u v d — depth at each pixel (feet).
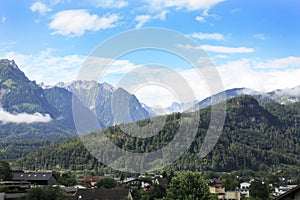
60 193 237.45
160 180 258.16
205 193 111.04
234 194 330.95
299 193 80.59
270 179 543.80
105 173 409.90
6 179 304.09
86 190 269.64
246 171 621.31
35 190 211.00
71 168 510.17
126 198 253.65
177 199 111.04
